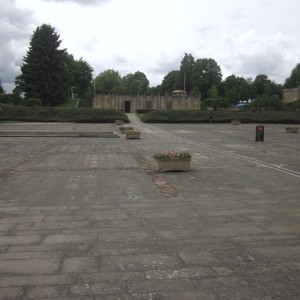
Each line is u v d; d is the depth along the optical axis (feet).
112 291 12.03
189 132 128.06
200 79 449.48
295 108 287.28
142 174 39.58
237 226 19.79
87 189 31.17
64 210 23.62
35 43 273.33
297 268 13.94
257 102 298.35
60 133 106.22
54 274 13.34
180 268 13.91
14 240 17.33
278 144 81.66
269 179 36.81
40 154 58.90
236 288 12.25
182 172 41.16
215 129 147.84
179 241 17.17
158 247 16.31
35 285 12.44
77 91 368.68
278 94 420.77
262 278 13.04
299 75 451.94
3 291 12.01
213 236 17.95
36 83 272.92
